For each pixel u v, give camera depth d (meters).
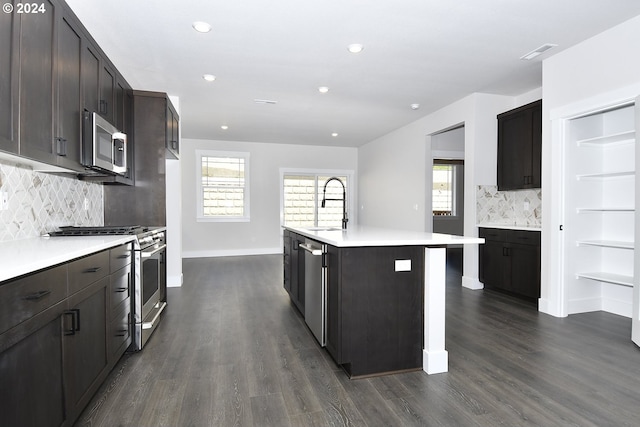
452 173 9.09
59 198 2.69
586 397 1.93
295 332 2.97
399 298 2.25
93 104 2.51
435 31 2.90
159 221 3.70
